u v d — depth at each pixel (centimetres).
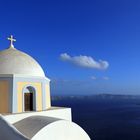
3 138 1234
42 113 1664
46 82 1848
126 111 11731
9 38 1970
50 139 1387
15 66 1722
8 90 1623
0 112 1616
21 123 1480
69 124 1510
